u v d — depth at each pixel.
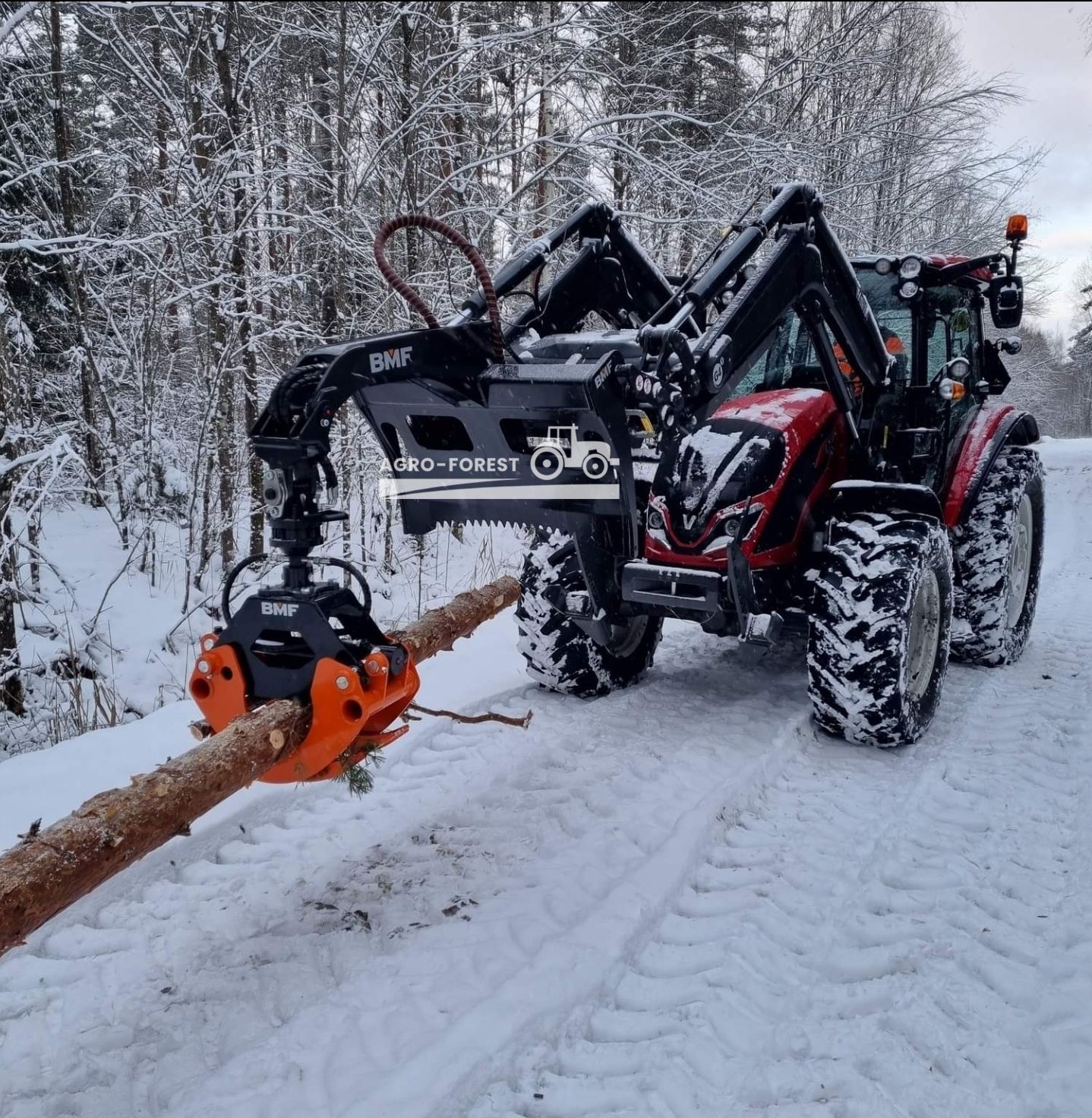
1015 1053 2.01
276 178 8.49
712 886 2.74
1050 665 4.93
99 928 2.61
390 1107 1.85
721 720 4.09
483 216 9.42
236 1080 1.98
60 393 10.70
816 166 10.40
